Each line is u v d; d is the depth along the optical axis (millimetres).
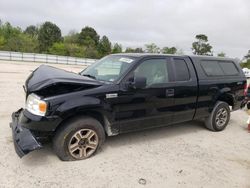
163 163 3867
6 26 61469
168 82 4484
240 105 6129
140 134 5074
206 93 5125
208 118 5523
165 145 4594
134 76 4027
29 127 3326
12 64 22906
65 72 4020
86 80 3676
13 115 4137
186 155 4227
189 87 4777
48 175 3270
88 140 3748
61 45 62562
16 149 3285
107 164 3686
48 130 3346
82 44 72062
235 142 5066
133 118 4105
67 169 3451
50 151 3928
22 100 7191
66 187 3051
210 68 5383
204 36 63688
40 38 68750
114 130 3990
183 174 3588
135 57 4293
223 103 5559
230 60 6027
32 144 3250
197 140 4992
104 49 69750
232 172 3771
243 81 6035
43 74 3719
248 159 4277
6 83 10195
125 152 4148
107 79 4059
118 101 3850
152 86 4219
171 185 3285
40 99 3281
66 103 3371
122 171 3525
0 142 4078
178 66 4746
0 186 2953
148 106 4227
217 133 5562
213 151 4500
